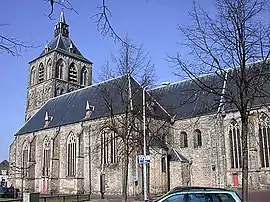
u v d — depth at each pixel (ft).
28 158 236.84
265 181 156.97
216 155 174.40
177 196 43.83
